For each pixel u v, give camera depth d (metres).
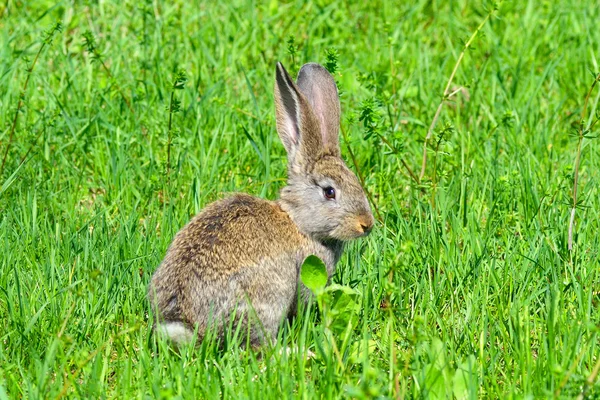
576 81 15.68
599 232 11.46
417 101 15.08
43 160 13.18
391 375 8.48
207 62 15.76
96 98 14.56
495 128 13.59
